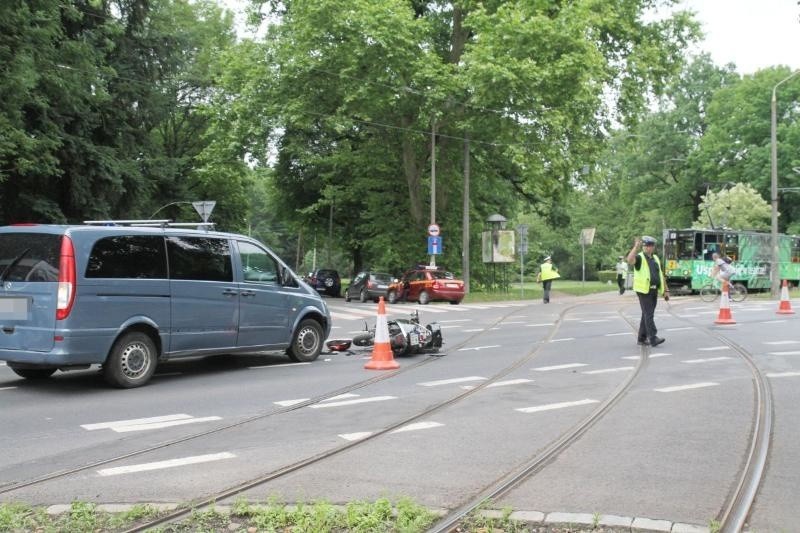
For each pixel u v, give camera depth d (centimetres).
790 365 1109
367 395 896
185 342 1024
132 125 3409
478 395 889
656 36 3250
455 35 3331
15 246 941
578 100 2728
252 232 9806
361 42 2781
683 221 6356
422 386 958
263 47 3088
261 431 707
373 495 507
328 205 4459
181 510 475
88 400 871
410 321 1313
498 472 560
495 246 3656
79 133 2819
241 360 1240
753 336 1493
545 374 1047
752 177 5462
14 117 2106
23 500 503
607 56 3158
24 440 673
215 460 601
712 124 5841
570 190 3294
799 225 5275
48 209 2752
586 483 531
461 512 469
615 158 6756
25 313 913
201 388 955
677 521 448
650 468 569
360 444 653
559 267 9300
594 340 1461
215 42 4609
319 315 1241
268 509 461
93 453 626
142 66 3406
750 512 469
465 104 2919
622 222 8612
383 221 3781
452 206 3803
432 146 3166
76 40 2728
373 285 3409
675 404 823
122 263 952
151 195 3709
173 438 679
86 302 906
